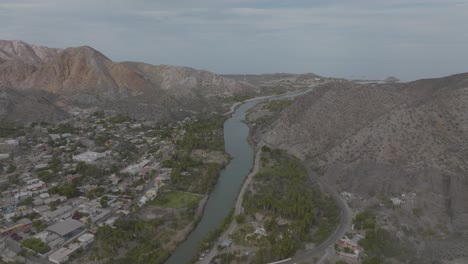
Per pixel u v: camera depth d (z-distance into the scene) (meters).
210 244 120.12
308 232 127.94
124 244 119.19
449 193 143.88
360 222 131.38
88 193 155.50
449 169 150.50
